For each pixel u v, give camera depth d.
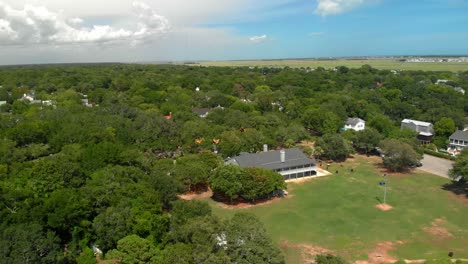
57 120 96.25
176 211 49.88
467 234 54.62
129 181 56.19
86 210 48.75
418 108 141.25
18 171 57.88
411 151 84.19
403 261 47.09
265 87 188.00
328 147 94.19
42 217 46.19
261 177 66.94
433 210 63.78
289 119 124.00
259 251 38.34
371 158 98.06
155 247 42.88
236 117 110.81
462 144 102.62
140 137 88.06
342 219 60.59
